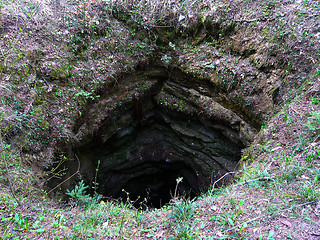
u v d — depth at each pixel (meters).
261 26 5.23
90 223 3.05
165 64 6.22
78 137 5.31
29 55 4.88
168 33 6.09
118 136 6.58
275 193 3.04
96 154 6.36
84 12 5.65
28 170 3.98
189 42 6.03
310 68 4.50
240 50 5.42
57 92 5.02
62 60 5.20
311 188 2.92
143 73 6.31
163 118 6.91
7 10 5.18
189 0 6.02
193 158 6.82
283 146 3.79
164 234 2.80
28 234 2.74
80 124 5.39
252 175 3.48
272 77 4.99
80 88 5.30
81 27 5.55
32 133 4.39
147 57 6.14
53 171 4.60
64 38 5.36
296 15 4.94
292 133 3.84
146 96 6.57
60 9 5.64
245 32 5.38
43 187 4.05
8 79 4.49
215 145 6.30
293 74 4.68
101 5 5.88
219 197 3.25
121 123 6.43
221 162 6.25
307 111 3.95
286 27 4.95
